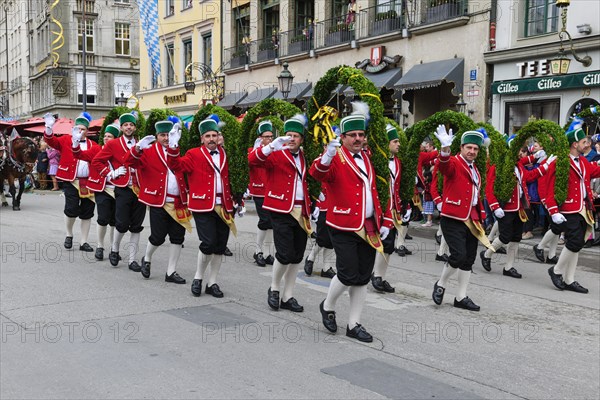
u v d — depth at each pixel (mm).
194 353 5242
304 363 5070
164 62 32875
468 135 7004
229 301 7090
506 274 9172
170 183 7781
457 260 6941
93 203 10141
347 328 5852
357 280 5617
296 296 7488
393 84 18219
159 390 4441
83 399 4270
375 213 5559
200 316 6395
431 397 4449
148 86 34531
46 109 46750
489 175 8906
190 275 8516
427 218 14664
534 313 7043
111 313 6410
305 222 6422
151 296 7188
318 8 22156
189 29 29953
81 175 9992
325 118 6105
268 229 9438
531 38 14922
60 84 43906
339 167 5516
